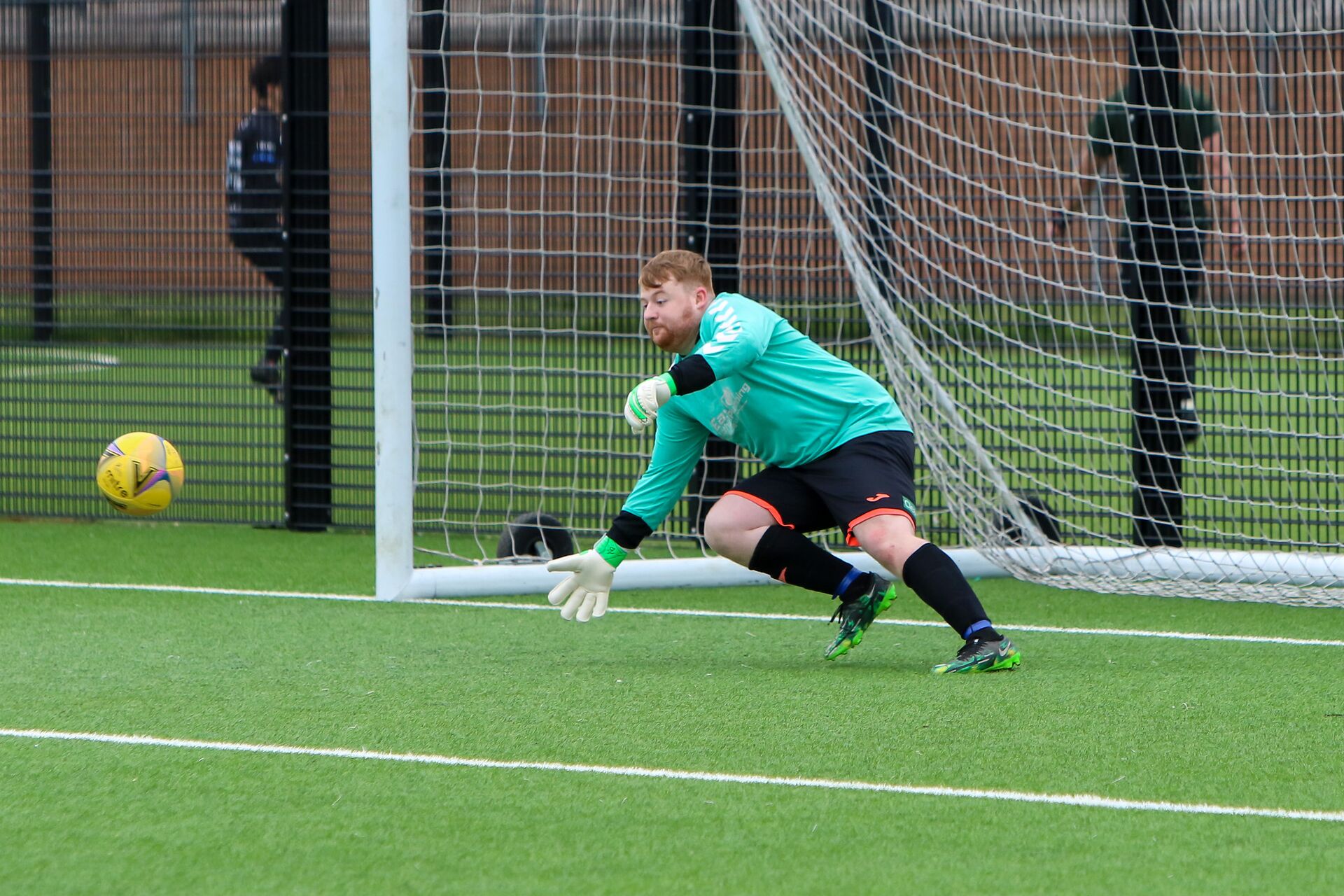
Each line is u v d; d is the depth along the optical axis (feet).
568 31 88.43
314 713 45.88
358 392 86.79
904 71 77.56
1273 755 41.14
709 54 79.20
